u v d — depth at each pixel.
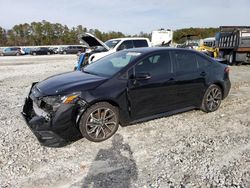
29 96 4.35
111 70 4.56
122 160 3.57
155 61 4.75
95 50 10.54
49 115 3.75
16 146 3.93
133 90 4.39
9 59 28.72
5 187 2.94
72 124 3.88
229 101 6.63
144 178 3.13
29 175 3.19
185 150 3.84
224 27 18.27
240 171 3.26
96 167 3.38
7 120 5.11
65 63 20.92
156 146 3.99
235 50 16.41
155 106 4.76
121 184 3.01
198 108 5.63
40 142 3.76
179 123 4.98
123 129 4.64
